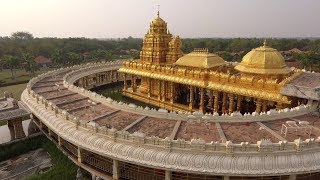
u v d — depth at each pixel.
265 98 39.00
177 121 29.67
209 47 156.12
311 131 27.06
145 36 61.56
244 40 175.88
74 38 181.50
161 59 59.75
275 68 42.78
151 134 26.56
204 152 22.23
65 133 28.33
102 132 25.95
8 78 92.94
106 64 78.31
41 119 33.56
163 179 24.38
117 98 66.12
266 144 21.84
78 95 43.31
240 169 21.22
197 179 23.44
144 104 61.09
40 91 46.34
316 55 88.19
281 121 30.05
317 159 22.08
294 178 22.44
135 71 60.78
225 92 45.34
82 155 28.34
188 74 50.00
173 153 22.66
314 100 34.47
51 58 120.75
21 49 125.00
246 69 44.47
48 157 35.81
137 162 22.80
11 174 31.84
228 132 26.80
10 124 40.22
